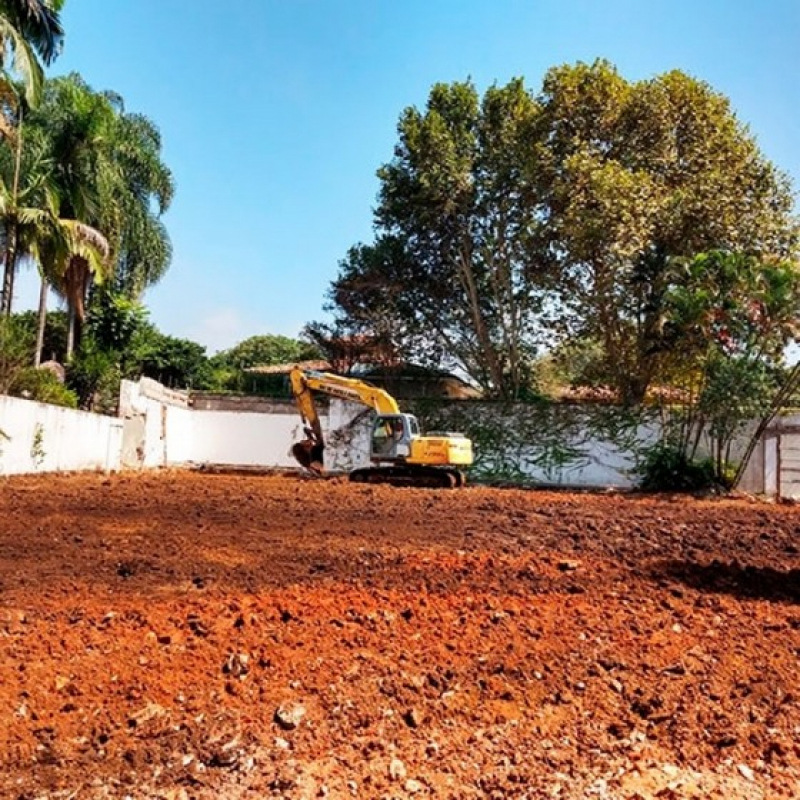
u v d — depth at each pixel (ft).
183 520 33.99
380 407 68.44
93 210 82.69
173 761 11.67
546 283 91.86
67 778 11.08
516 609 19.62
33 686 13.48
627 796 11.38
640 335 81.61
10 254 70.79
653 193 75.92
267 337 187.21
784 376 70.18
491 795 11.32
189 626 16.96
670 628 18.79
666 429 77.20
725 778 12.12
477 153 94.79
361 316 108.58
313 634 16.92
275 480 66.64
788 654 17.43
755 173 81.92
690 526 37.65
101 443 67.46
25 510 35.50
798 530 38.24
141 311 100.63
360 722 13.20
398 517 37.78
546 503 49.47
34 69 58.54
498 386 98.32
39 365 78.79
